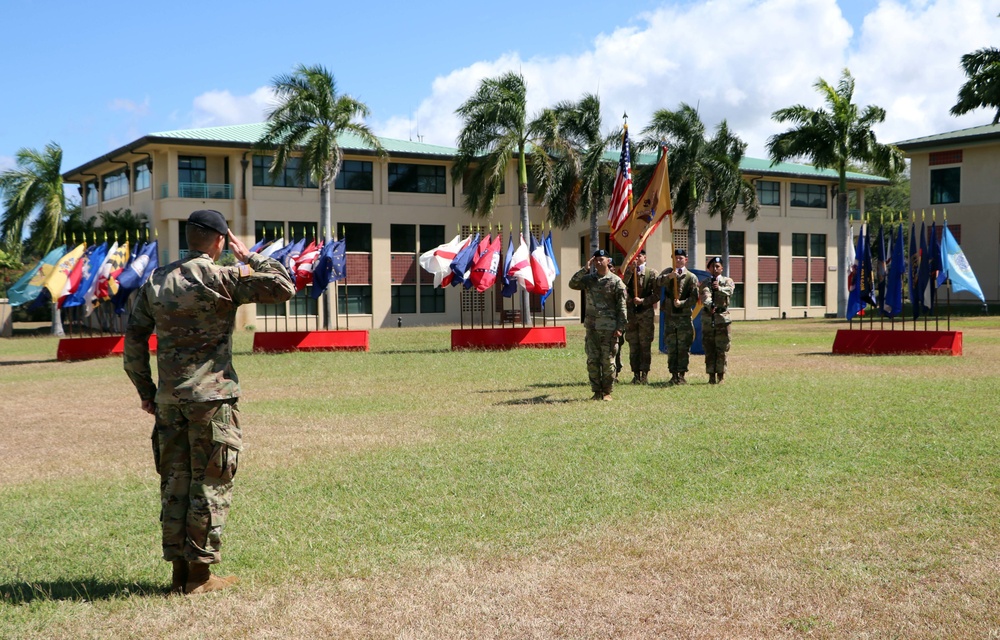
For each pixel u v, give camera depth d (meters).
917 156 54.34
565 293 50.31
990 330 30.14
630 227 15.03
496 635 4.23
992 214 51.44
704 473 7.57
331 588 4.94
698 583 4.86
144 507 7.05
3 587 5.10
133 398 15.39
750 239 56.72
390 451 9.23
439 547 5.68
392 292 49.47
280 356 24.48
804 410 10.99
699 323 16.16
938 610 4.36
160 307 4.72
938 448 8.20
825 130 43.59
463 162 41.56
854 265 21.19
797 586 4.76
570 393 13.74
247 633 4.31
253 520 6.46
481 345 25.67
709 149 45.25
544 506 6.63
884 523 5.89
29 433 11.59
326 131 38.41
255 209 45.34
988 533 5.59
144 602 4.78
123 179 49.47
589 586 4.87
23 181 42.94
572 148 41.06
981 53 45.28
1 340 38.75
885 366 17.42
